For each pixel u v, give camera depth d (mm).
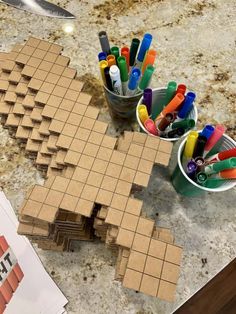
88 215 450
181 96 534
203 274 561
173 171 601
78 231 522
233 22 765
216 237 585
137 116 555
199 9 773
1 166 626
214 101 685
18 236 579
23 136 561
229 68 716
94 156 489
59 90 537
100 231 521
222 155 521
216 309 775
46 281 555
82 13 759
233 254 575
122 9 765
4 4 763
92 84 698
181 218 598
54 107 523
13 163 628
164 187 620
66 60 564
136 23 754
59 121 513
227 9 776
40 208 448
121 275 441
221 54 730
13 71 572
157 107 614
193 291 552
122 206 458
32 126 552
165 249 441
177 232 588
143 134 507
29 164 627
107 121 670
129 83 564
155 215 600
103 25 750
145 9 768
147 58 551
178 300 548
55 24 750
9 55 588
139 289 422
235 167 490
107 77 555
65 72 553
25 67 553
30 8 749
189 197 612
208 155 583
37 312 538
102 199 461
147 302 548
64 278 559
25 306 541
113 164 483
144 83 568
